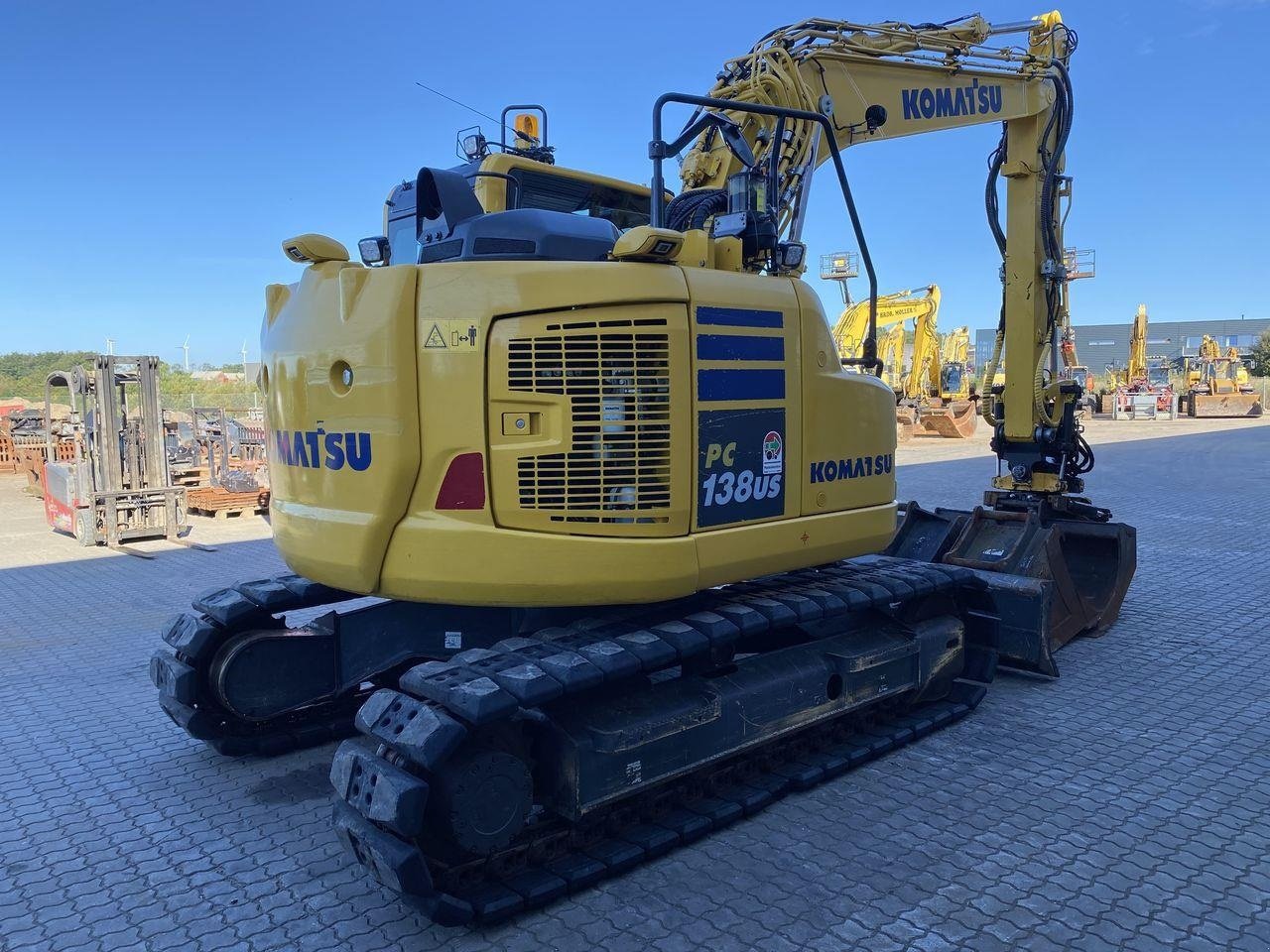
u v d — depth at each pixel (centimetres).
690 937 298
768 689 391
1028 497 690
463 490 332
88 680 581
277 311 399
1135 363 4225
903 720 475
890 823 374
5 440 2050
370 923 312
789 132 549
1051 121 665
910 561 513
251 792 420
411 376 330
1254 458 1983
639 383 335
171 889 336
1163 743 454
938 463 1998
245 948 298
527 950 293
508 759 308
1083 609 618
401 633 431
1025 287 675
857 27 593
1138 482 1535
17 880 343
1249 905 311
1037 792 401
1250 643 621
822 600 410
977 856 347
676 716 351
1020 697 524
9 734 493
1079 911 308
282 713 454
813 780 406
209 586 851
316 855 361
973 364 4591
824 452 412
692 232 386
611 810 352
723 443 361
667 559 340
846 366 477
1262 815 377
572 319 329
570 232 357
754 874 337
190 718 433
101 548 1068
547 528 331
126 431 1121
